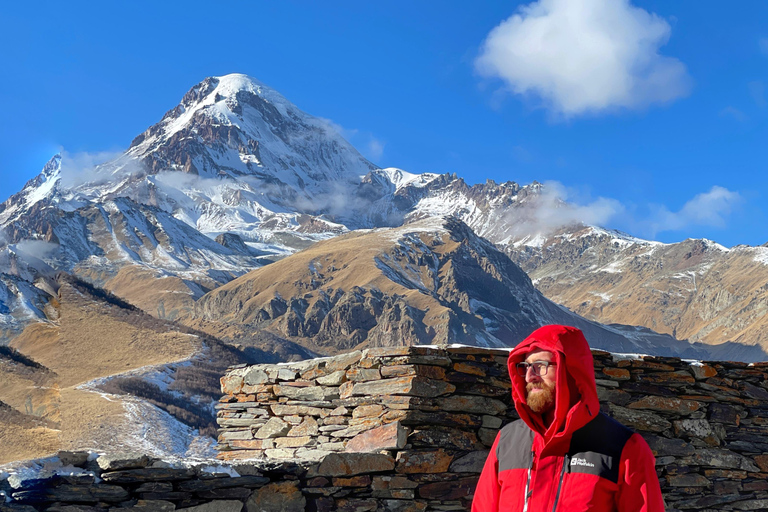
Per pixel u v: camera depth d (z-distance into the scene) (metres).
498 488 3.23
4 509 4.04
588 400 3.04
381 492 5.77
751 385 7.47
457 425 6.17
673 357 7.22
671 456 6.87
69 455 4.50
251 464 5.27
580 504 2.88
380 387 6.26
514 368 3.26
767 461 7.19
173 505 4.82
